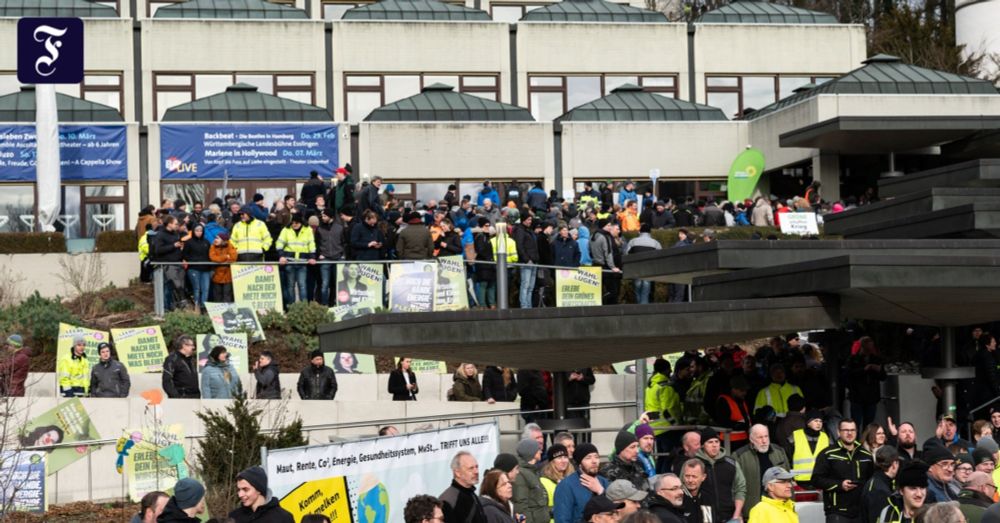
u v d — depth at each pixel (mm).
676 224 72812
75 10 92688
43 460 37719
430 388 52625
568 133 88875
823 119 84500
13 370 43844
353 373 53344
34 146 79938
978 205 48062
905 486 27594
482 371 54031
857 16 140250
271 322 57406
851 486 33625
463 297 58781
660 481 27188
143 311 59469
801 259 46188
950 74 88375
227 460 38344
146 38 92125
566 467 31016
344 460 29484
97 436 40906
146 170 82812
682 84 97688
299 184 84688
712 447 33094
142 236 63938
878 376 45406
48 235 65812
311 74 94062
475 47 95812
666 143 89875
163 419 44125
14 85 90875
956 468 32438
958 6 116562
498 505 26703
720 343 41438
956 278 39688
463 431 32031
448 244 61906
